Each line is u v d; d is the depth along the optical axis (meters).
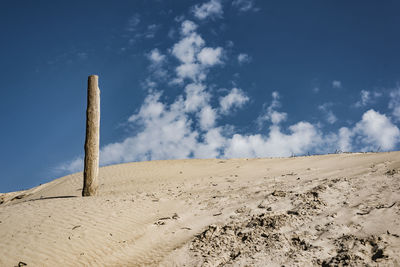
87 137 11.70
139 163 23.14
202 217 8.66
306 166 14.27
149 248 7.29
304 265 5.43
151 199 10.57
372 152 15.41
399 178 8.34
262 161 18.80
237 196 10.02
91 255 6.88
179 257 6.65
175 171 19.19
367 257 5.19
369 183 8.58
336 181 9.39
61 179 20.95
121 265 6.64
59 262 6.54
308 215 7.35
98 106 11.94
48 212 8.98
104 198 10.66
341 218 6.79
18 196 19.17
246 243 6.68
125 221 8.50
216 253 6.54
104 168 21.70
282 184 10.62
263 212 8.15
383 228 5.91
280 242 6.38
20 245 7.03
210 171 17.81
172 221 8.56
